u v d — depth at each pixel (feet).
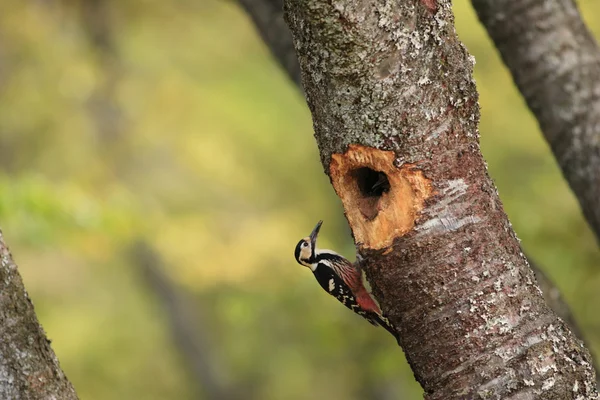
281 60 27.14
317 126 17.46
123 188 67.97
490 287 16.83
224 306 61.36
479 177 17.12
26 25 65.51
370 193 18.06
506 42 24.36
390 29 16.20
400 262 17.16
